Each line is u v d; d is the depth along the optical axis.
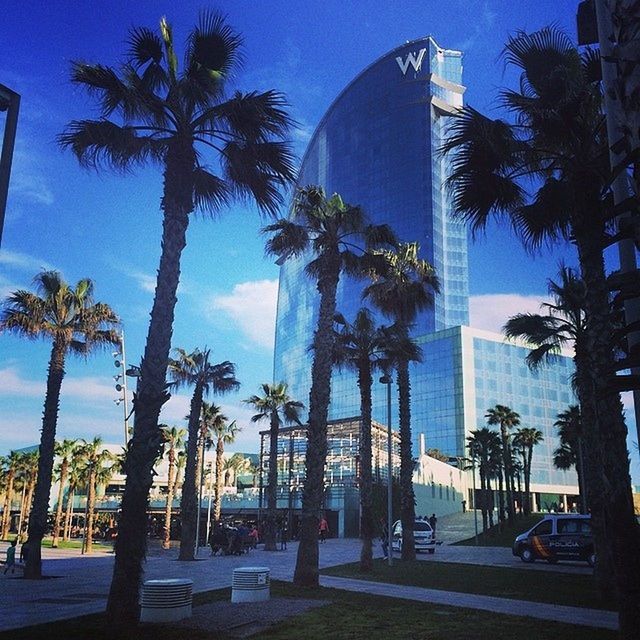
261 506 57.56
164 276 11.91
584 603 14.24
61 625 10.67
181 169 12.50
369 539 23.80
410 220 136.00
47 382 23.03
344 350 26.39
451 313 128.88
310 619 11.42
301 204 20.34
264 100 12.53
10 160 5.90
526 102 11.55
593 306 9.10
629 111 3.93
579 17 6.07
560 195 12.64
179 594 11.43
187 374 33.38
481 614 12.29
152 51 12.66
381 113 149.62
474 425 99.44
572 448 62.00
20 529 60.03
